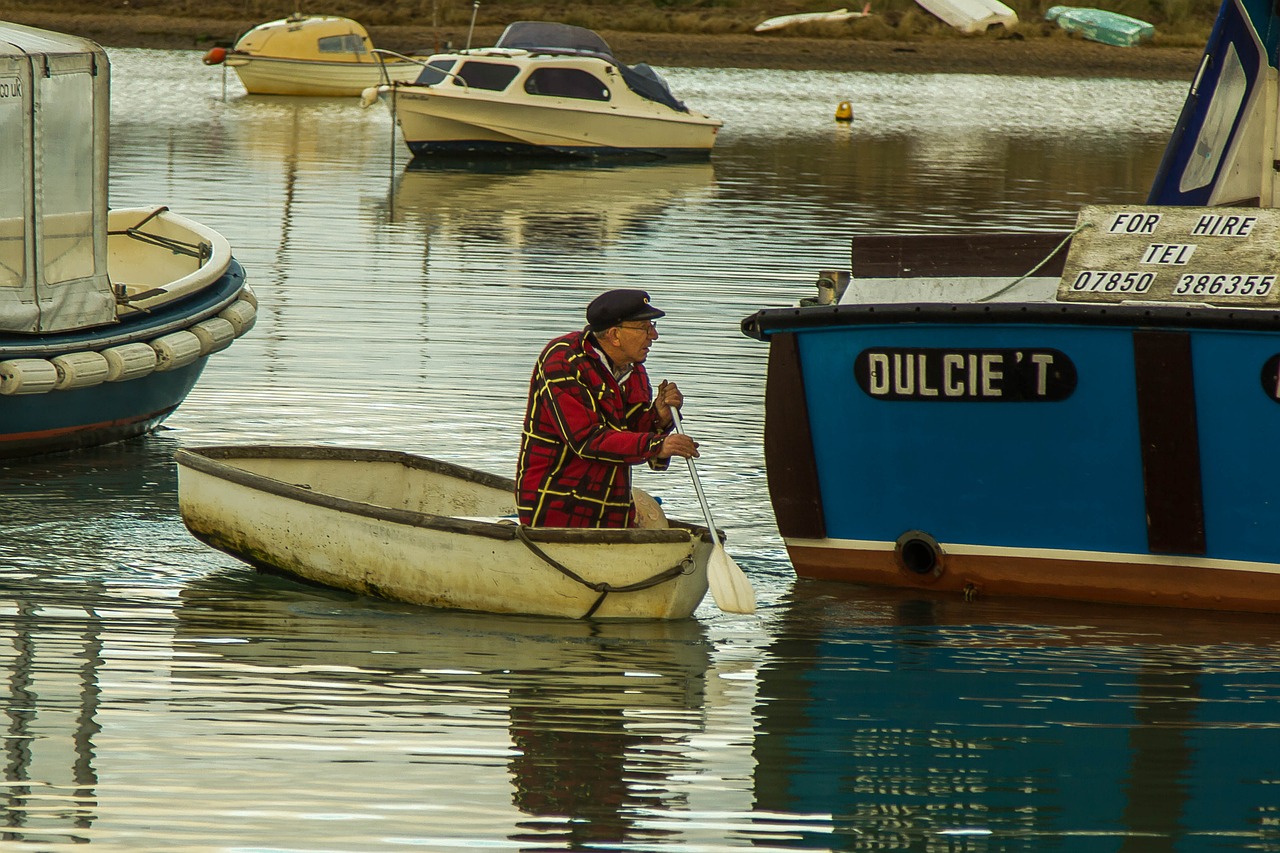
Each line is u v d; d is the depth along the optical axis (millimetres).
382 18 191000
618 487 25438
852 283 28734
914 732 21312
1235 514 25188
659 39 179125
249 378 41469
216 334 35594
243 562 27406
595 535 24609
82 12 183625
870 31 193000
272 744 20375
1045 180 91875
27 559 27562
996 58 180875
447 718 21359
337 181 87250
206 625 24703
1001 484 26375
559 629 24953
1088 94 158250
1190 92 28625
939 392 26219
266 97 134500
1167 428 25062
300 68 135000
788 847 18062
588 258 63469
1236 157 28484
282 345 45594
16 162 31969
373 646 24031
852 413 27078
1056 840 18375
